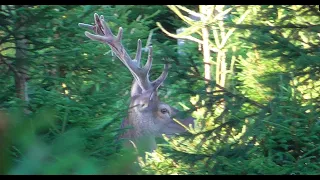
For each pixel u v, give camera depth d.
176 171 8.68
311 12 9.77
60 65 11.09
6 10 10.27
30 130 3.79
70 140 4.14
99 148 7.12
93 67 11.55
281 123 9.40
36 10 10.33
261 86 10.90
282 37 9.59
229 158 9.12
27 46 11.00
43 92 9.48
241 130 9.90
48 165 3.62
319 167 8.70
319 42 9.88
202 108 10.73
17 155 3.67
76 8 12.09
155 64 13.08
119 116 10.27
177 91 10.29
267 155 9.48
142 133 11.75
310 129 9.34
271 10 10.16
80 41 11.76
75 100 10.53
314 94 10.36
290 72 9.66
